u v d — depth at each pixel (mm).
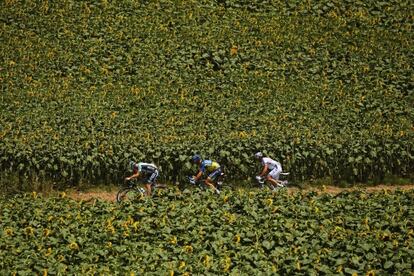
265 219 57406
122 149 78438
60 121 93062
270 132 87125
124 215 59094
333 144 81062
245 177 79062
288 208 60812
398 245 51125
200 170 71938
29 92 105688
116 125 91250
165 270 46312
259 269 46938
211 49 121188
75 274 45938
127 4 135625
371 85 111562
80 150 77500
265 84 111750
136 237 53875
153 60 118188
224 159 78875
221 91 109312
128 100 104562
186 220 57094
